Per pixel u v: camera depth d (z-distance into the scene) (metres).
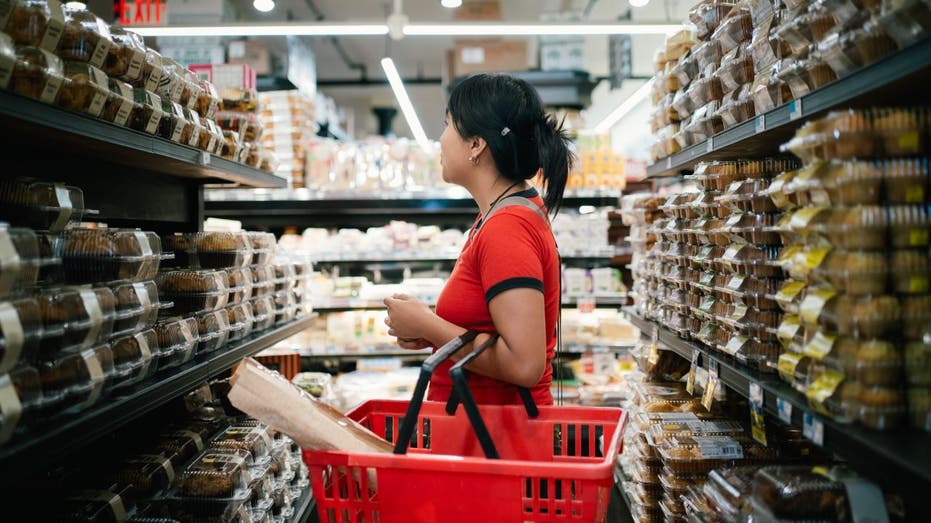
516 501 1.17
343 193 4.44
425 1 7.95
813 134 1.18
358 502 1.26
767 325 1.58
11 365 1.06
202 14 5.05
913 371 1.09
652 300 2.68
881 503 1.21
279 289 2.76
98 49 1.48
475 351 1.35
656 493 2.38
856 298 1.12
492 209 1.58
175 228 2.65
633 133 10.88
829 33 1.25
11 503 1.63
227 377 2.91
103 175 1.99
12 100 1.11
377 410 1.70
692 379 2.03
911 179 1.10
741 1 1.80
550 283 1.56
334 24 3.98
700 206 1.97
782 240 1.47
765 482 1.30
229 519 1.81
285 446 2.36
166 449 2.00
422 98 12.62
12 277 1.06
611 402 4.17
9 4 1.25
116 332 1.49
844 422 1.12
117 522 1.68
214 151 2.16
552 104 6.43
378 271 4.88
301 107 4.48
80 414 1.24
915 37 1.04
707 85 1.97
